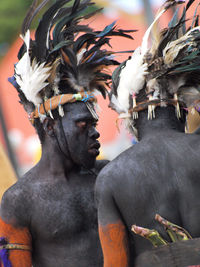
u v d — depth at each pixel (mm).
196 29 7172
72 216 7867
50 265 7934
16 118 35875
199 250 6156
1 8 48062
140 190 6406
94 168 8266
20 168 36406
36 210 7824
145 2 25281
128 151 6699
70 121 7824
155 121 6836
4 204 7824
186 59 6840
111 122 29016
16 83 8227
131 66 7004
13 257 7656
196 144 6535
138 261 6488
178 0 7191
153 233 6258
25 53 7953
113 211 6527
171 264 6223
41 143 8133
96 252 7898
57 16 8180
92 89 8164
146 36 7125
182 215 6320
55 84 7883
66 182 7992
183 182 6344
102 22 27281
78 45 7996
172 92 6875
